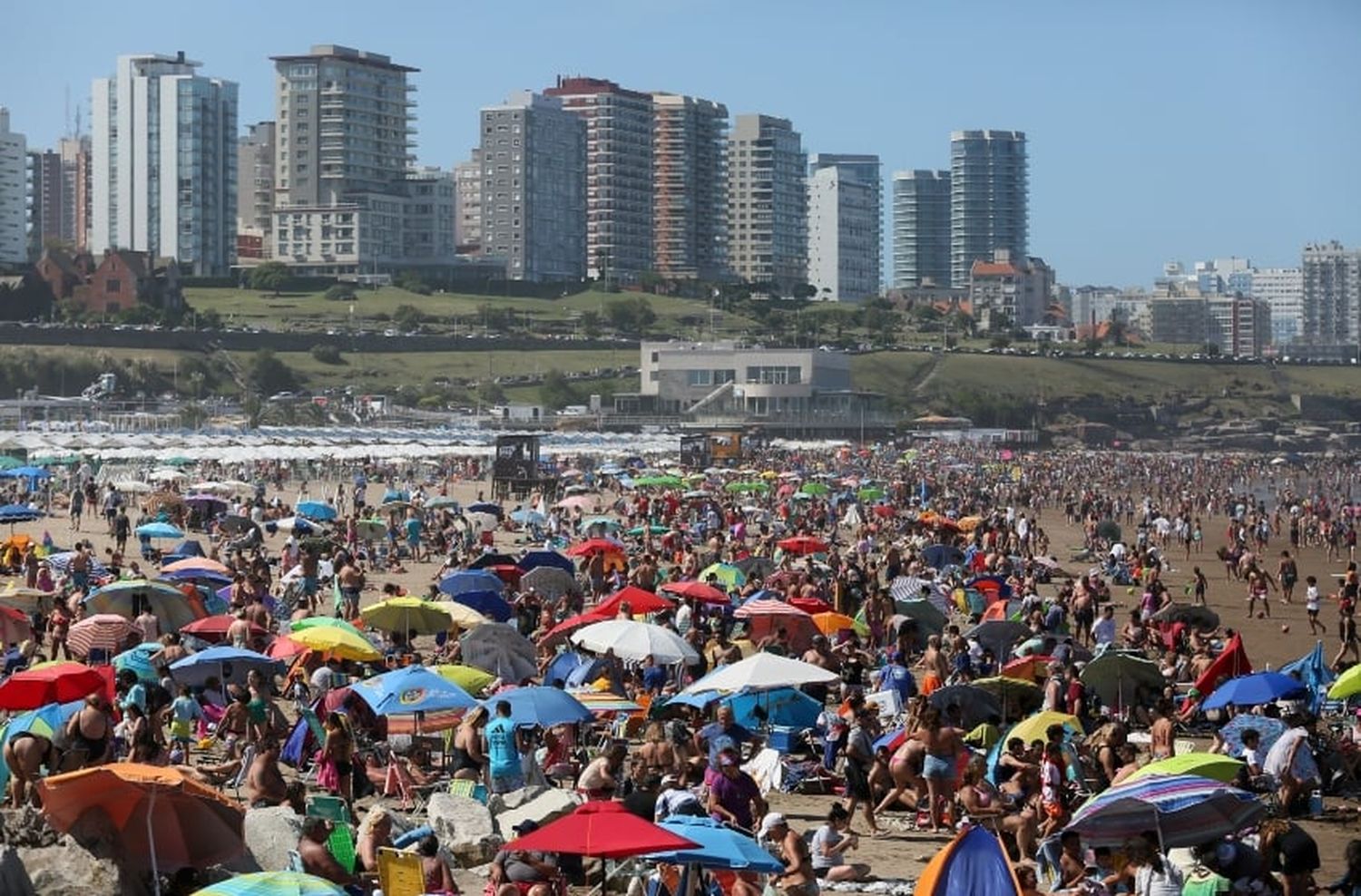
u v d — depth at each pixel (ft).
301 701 268.00
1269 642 514.68
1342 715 320.09
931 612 390.63
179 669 260.62
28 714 208.95
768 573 474.08
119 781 159.53
